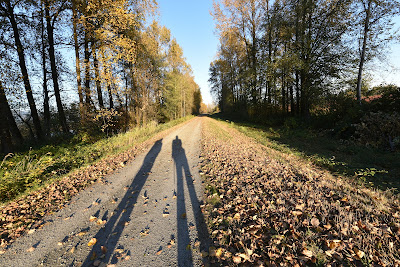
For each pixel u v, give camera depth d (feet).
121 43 33.14
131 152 28.63
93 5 30.60
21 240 9.88
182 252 8.29
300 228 8.71
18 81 31.63
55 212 12.58
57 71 43.21
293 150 24.75
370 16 37.17
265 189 12.93
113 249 8.83
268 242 8.00
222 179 15.81
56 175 19.56
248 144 29.53
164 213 11.59
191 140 37.65
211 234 9.27
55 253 8.84
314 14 46.09
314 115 46.37
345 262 6.67
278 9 54.54
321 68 45.06
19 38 35.99
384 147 22.54
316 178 14.24
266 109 66.49
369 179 14.19
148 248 8.73
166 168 20.58
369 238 7.35
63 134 37.73
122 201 13.61
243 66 86.79
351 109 32.63
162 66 70.64
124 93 40.96
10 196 15.35
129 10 34.12
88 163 23.09
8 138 28.78
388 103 28.48
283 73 48.42
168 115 99.55
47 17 35.47
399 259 6.57
